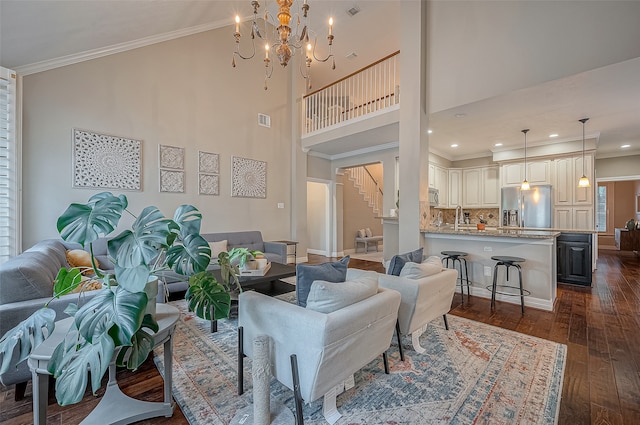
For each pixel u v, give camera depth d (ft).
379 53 22.62
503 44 11.12
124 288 3.72
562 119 14.16
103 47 12.37
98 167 12.46
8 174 9.79
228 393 5.81
